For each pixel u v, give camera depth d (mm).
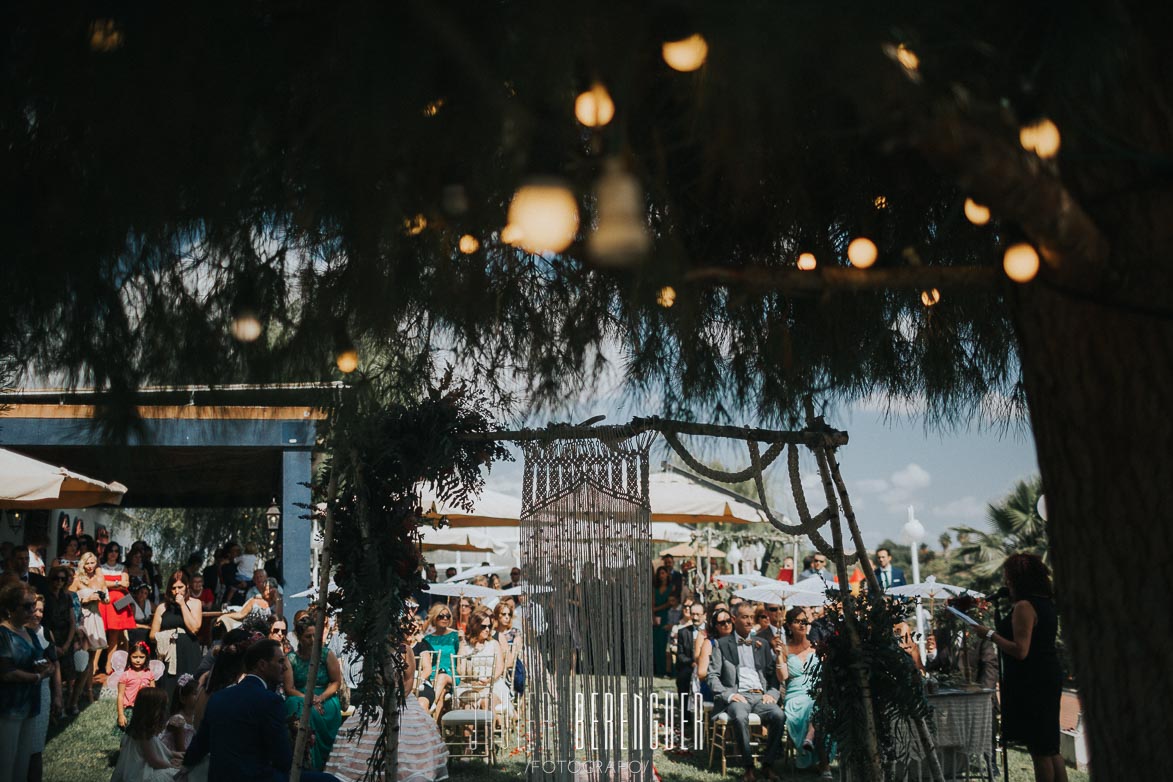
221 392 2293
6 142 1814
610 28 1379
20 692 6383
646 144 1839
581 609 5215
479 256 2443
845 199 2918
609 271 2660
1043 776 5828
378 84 1539
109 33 1590
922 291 3629
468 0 1523
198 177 1819
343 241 2105
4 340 2086
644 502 4965
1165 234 2049
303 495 10641
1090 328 2270
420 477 5164
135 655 9219
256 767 5293
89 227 1889
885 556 12727
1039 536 17594
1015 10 1485
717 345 3592
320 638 5379
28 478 7195
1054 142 1543
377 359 2633
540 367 3086
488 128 1649
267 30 1730
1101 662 2301
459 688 9609
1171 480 2180
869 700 4836
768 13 1134
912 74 1293
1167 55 1888
